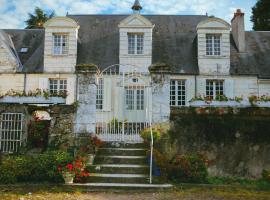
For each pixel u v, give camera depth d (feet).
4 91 56.90
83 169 31.22
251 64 59.36
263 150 35.09
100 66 58.03
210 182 32.04
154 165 32.09
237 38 62.54
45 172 30.86
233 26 64.75
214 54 59.16
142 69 57.82
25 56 61.00
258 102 36.06
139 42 59.36
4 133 36.94
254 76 57.31
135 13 62.44
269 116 35.73
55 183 29.96
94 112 36.55
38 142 36.91
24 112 37.14
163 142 35.27
